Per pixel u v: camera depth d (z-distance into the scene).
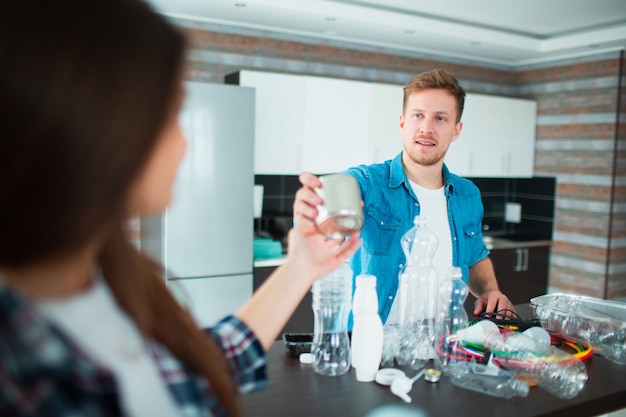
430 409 1.04
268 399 1.07
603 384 1.18
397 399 1.08
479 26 4.29
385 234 1.75
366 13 3.69
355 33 4.09
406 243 1.52
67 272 0.43
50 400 0.37
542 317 1.49
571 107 4.67
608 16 3.95
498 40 4.25
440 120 1.71
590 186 4.55
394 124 4.13
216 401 0.55
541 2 3.61
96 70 0.36
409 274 1.32
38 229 0.35
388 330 1.32
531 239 4.89
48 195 0.35
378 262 1.75
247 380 0.78
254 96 3.38
